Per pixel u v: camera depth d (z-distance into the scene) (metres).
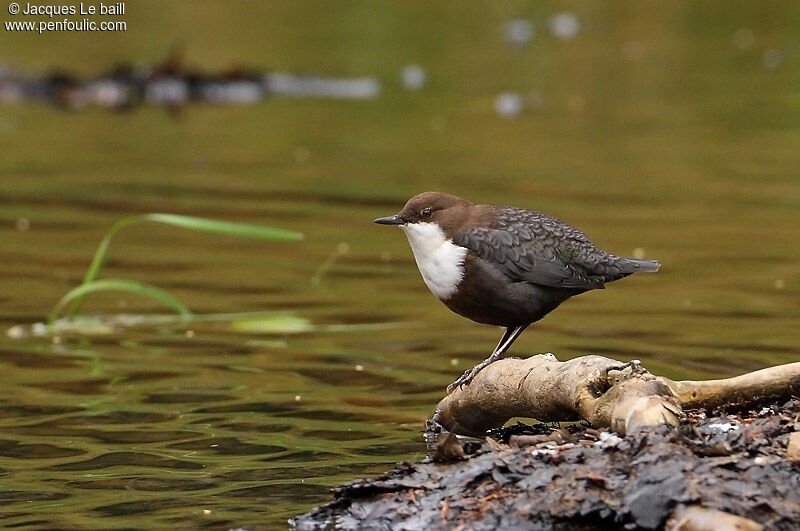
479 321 8.74
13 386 9.41
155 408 8.85
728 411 7.16
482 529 6.03
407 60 28.70
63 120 23.39
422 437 8.13
